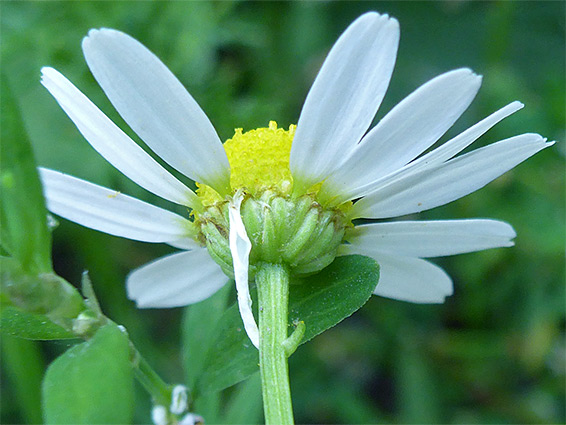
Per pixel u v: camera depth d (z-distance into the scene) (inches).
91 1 4.7
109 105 4.6
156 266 2.5
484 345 5.1
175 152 2.3
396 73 6.1
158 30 4.8
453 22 6.1
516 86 5.6
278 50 5.7
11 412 4.6
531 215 5.1
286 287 2.2
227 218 2.2
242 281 2.1
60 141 4.7
